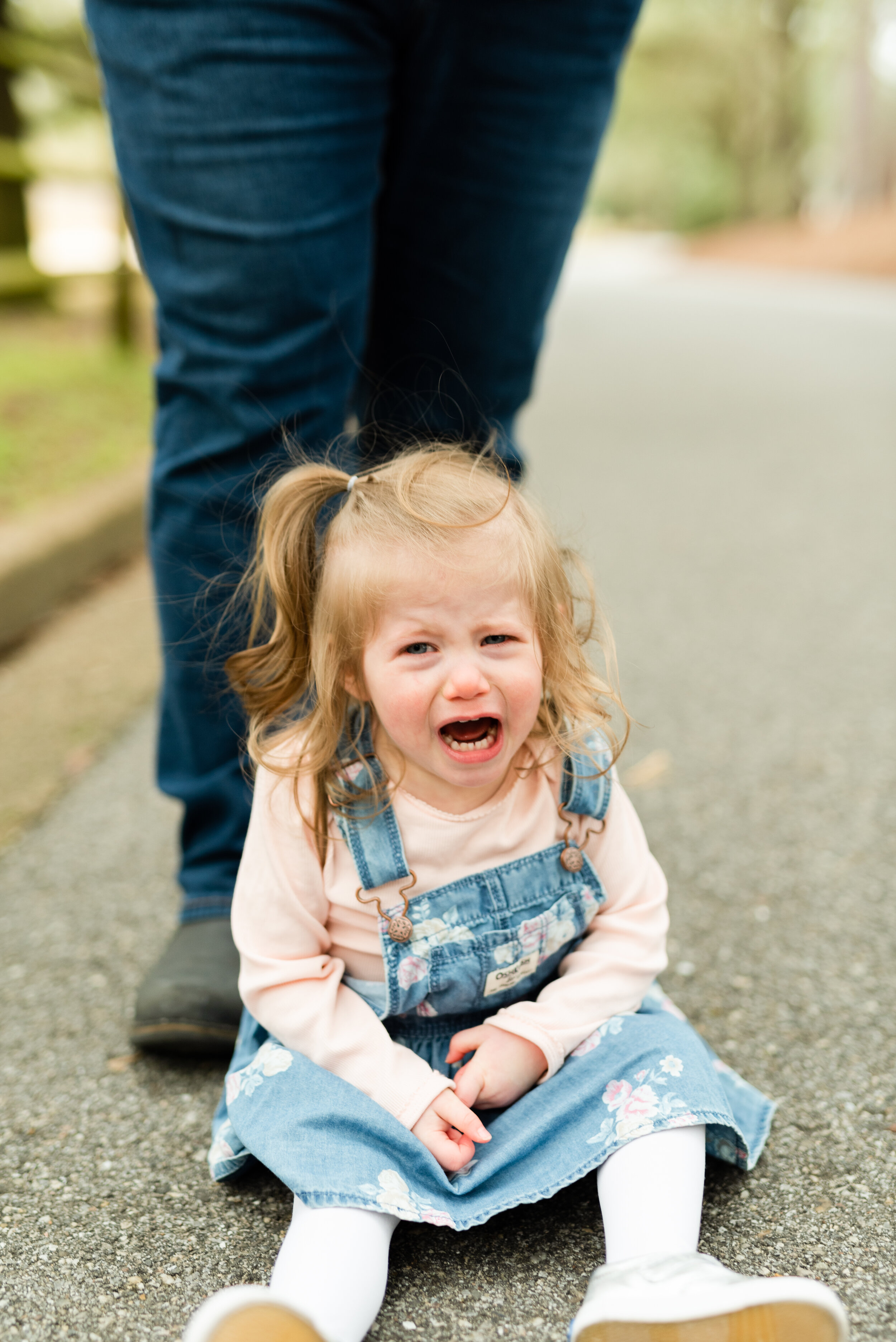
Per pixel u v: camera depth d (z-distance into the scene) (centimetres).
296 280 142
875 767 217
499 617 122
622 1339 94
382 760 131
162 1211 120
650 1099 114
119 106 142
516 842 129
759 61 2483
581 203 171
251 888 128
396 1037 130
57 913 179
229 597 153
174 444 152
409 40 152
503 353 176
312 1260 103
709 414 608
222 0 133
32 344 587
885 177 2327
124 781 224
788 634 290
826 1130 127
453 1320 105
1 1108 137
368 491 130
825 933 166
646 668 272
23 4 743
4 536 320
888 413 580
